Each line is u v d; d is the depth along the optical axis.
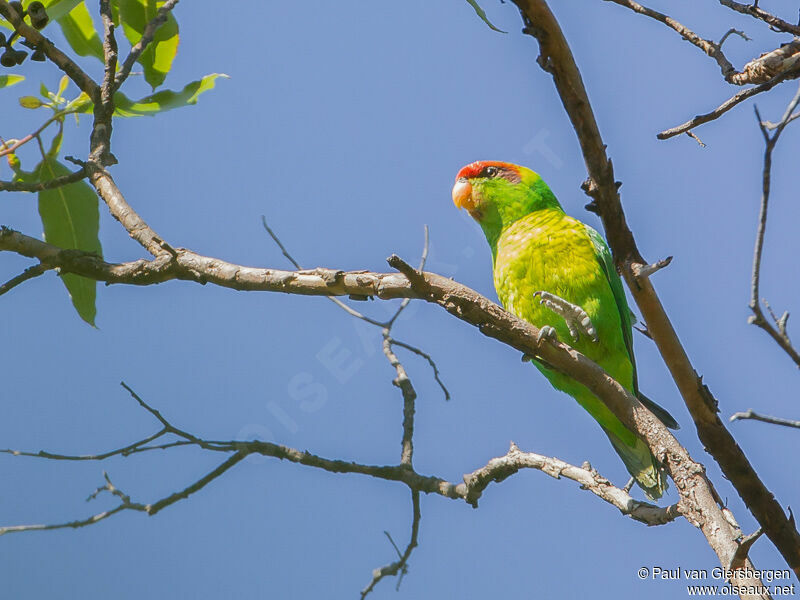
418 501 8.67
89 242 8.02
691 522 6.31
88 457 7.70
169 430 8.01
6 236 7.33
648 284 6.42
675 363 6.72
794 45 6.97
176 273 6.92
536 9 5.46
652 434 6.56
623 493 7.35
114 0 8.23
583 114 5.86
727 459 6.92
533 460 7.99
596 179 6.10
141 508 7.80
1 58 7.52
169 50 8.35
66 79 8.02
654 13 7.57
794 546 6.95
